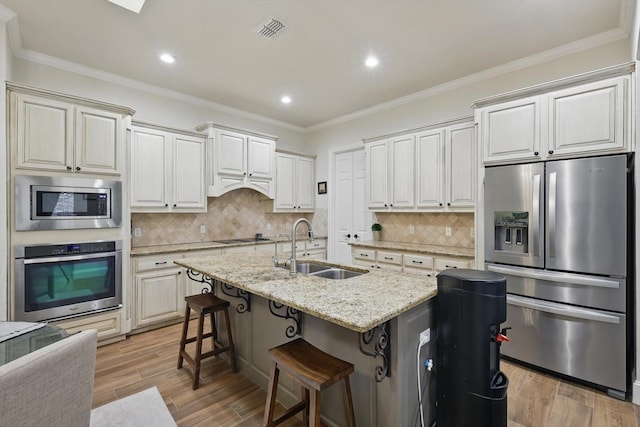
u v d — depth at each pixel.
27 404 0.67
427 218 3.87
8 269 2.37
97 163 2.78
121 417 1.87
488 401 1.45
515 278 2.50
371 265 3.90
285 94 3.92
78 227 2.67
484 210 2.70
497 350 1.50
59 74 3.04
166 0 2.16
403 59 3.02
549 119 2.39
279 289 1.65
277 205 4.71
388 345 1.43
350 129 4.75
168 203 3.54
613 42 2.60
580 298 2.21
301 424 1.81
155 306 3.24
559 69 2.87
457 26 2.49
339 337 1.68
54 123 2.56
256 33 2.58
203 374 2.38
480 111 2.77
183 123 3.96
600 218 2.14
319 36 2.63
